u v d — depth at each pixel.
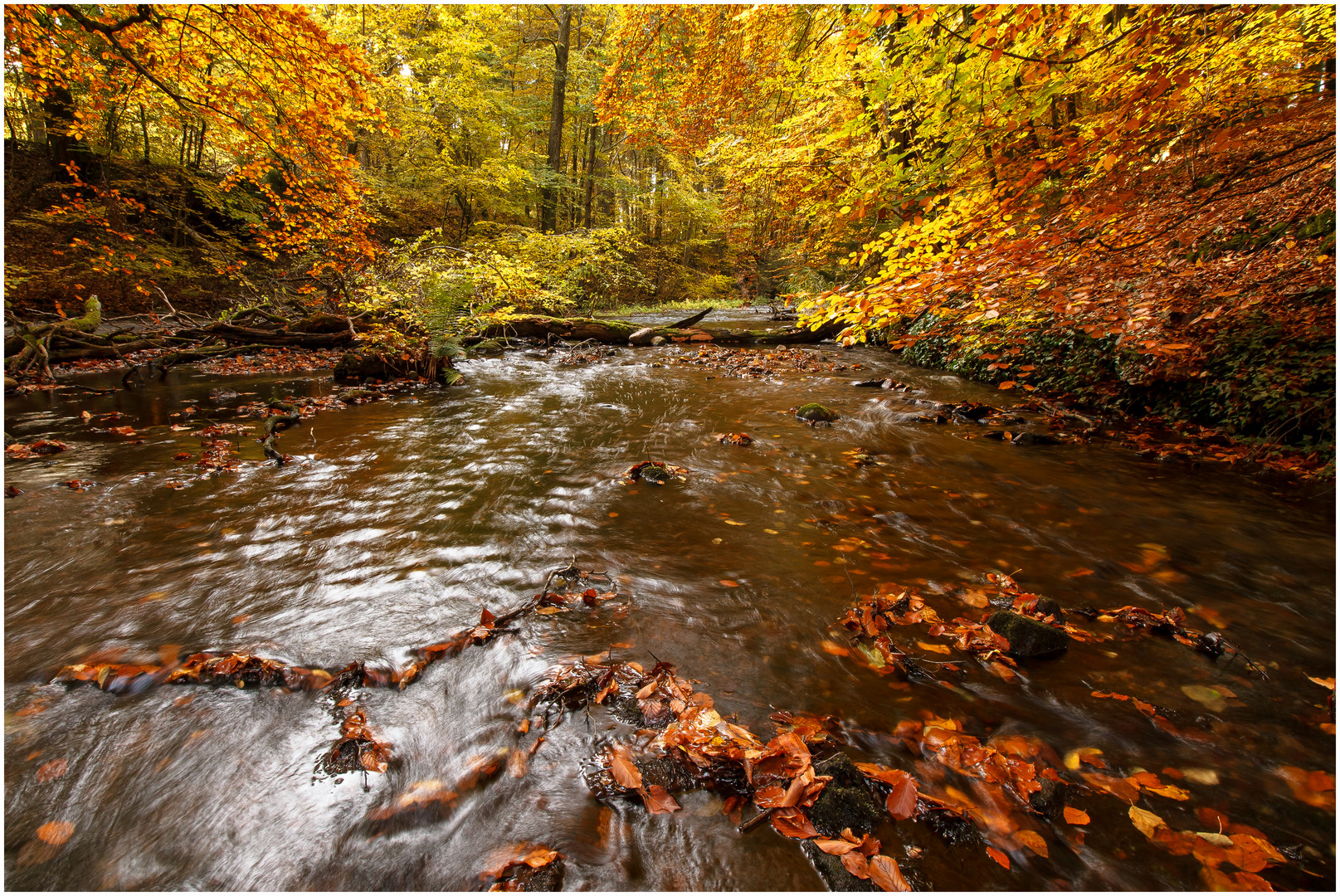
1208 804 1.56
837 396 7.91
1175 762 1.72
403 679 2.04
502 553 3.12
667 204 26.75
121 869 1.38
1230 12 3.14
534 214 23.52
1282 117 6.69
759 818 1.47
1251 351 5.23
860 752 1.72
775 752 1.63
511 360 11.03
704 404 7.39
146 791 1.59
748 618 2.49
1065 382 7.27
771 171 10.91
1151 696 2.03
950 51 3.56
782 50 9.88
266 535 3.32
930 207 3.95
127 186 13.38
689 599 2.64
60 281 11.38
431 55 18.81
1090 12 3.26
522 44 20.92
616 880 1.33
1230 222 6.22
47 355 8.30
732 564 3.03
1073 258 3.55
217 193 14.52
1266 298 5.24
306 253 12.10
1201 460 5.01
